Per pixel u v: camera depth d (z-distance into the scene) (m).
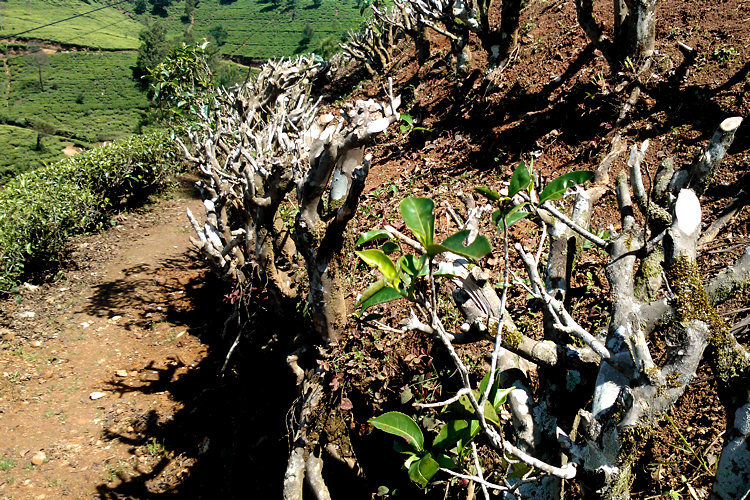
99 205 10.84
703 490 2.22
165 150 12.48
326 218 3.11
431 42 9.98
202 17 81.31
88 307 8.02
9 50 70.38
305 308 3.92
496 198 1.59
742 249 3.07
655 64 4.80
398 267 1.53
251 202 3.87
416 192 5.54
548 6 7.44
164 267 9.18
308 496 3.50
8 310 8.02
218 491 4.56
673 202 1.83
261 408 4.71
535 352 1.98
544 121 5.31
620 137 4.48
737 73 4.26
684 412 2.52
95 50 72.88
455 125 6.51
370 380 3.29
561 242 2.32
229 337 6.38
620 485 1.58
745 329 2.60
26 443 5.54
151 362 6.69
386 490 3.11
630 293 1.74
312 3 73.25
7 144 49.34
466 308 2.06
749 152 3.69
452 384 3.01
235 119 6.61
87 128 53.66
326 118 3.72
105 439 5.55
